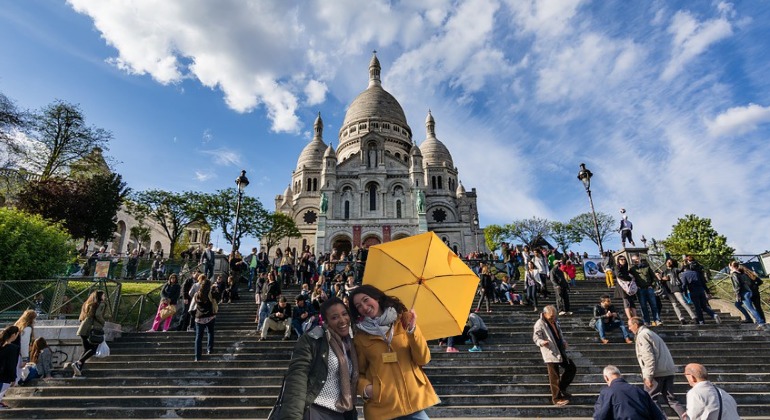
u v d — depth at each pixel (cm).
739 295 1252
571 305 1599
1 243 1606
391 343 363
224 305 1670
